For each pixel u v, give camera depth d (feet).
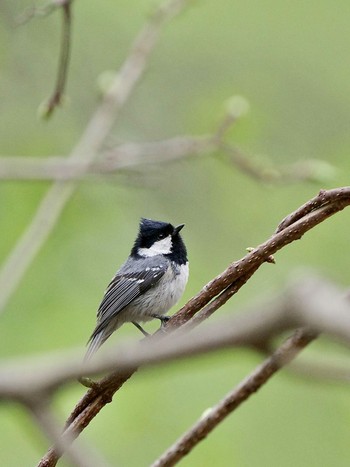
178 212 45.85
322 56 54.03
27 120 45.78
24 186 40.19
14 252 34.35
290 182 37.42
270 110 51.78
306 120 52.60
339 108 53.06
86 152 37.86
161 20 42.04
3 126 45.47
